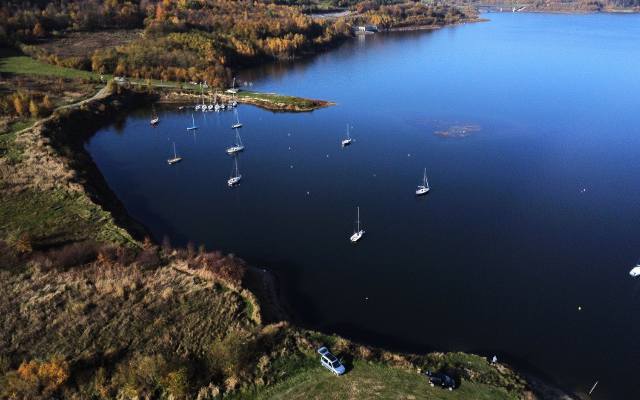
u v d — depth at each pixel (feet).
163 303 220.23
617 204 336.08
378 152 442.91
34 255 254.47
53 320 208.23
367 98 621.72
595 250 286.25
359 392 178.29
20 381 172.76
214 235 316.40
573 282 260.42
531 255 283.79
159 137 507.30
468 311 242.37
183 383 174.40
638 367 208.85
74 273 240.32
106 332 202.18
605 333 226.79
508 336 226.17
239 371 184.55
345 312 243.40
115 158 452.35
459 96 612.29
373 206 345.92
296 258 288.92
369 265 280.51
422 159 422.41
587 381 202.18
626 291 252.83
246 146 473.67
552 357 214.07
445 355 206.80
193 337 200.54
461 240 300.81
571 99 582.76
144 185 394.32
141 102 625.00
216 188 385.70
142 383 176.86
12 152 388.57
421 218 327.26
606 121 504.43
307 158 437.17
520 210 331.77
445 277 267.80
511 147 441.68
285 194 370.12
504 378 190.29
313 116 558.56
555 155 421.59
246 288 236.63
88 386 177.27
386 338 225.97
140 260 252.42
